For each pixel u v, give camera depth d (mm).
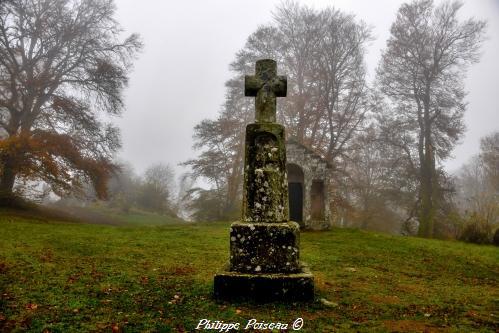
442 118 26406
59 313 5047
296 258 6199
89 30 27453
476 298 7293
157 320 4930
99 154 26875
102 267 8438
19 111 25344
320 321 5121
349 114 29203
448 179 28031
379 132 30641
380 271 10258
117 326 4617
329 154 27781
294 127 29266
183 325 4766
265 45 31078
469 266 11766
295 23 30547
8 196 23453
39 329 4414
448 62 26953
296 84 30484
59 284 6590
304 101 28547
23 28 24781
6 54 24234
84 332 4418
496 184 36281
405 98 28000
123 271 8109
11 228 14539
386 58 28641
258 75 7113
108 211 41375
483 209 18812
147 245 12680
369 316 5582
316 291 7000
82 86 26484
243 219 6496
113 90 26719
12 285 6312
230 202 31234
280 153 6641
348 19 28969
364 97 28812
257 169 6551
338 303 6191
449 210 26797
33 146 22531
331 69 28562
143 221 37500
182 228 19547
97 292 6219
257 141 6668
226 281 5895
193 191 32594
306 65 30000
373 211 32875
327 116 28484
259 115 6953
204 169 31156
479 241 17594
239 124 31266
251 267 6105
